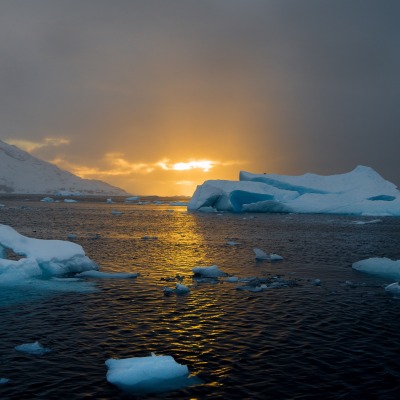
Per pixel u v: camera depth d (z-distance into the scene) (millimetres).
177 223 56906
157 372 8797
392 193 82750
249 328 12023
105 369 9180
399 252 29625
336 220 66812
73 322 12344
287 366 9445
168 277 19359
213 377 8875
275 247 31734
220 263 23906
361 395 8156
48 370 9086
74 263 20141
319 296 15984
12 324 12070
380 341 11062
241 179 94125
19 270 18094
